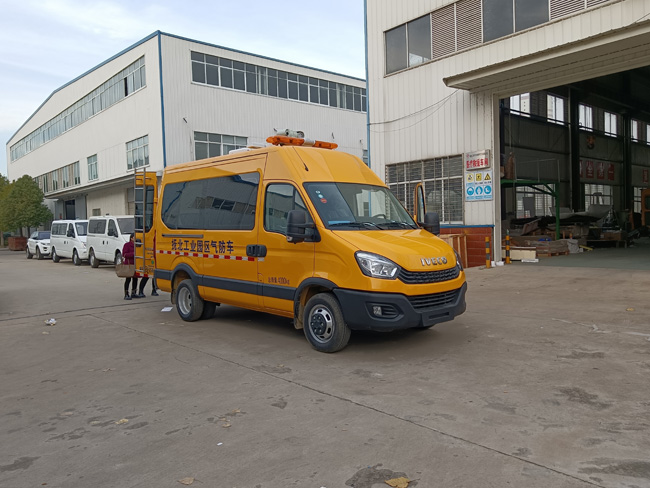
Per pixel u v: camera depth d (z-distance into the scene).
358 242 6.04
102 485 3.35
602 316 7.90
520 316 8.17
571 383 4.97
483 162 15.05
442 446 3.72
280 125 33.00
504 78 13.73
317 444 3.84
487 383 5.06
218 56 29.75
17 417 4.61
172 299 9.17
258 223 7.20
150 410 4.66
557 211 19.69
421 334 7.19
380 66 17.78
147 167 29.11
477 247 15.38
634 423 4.01
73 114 39.94
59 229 23.97
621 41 11.21
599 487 3.10
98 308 10.41
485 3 14.55
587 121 28.00
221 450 3.79
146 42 28.38
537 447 3.65
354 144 37.84
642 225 29.92
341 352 6.38
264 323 8.41
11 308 10.74
